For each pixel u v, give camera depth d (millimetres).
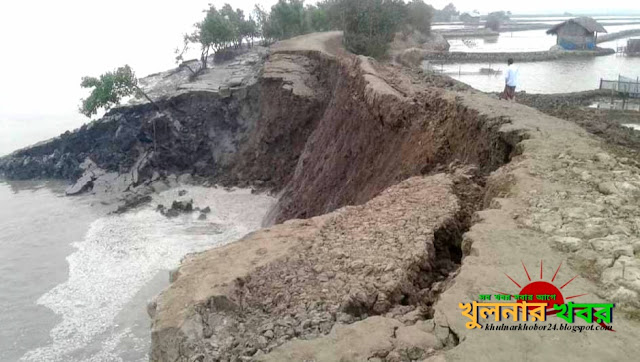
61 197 40156
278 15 65125
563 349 5758
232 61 59969
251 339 6957
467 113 16797
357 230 9922
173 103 43406
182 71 60375
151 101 43969
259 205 34812
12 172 46812
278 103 37562
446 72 48844
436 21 170125
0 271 26594
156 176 40438
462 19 165000
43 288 24609
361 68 28891
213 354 6801
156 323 7438
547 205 9336
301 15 65250
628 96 30953
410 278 8203
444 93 20109
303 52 42000
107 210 36156
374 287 7758
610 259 7375
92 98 43500
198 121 42594
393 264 8328
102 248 29188
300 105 36500
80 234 31797
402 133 21172
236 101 41719
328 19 65812
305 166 32062
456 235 9953
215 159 41469
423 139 19047
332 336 6508
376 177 21828
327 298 7676
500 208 9492
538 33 120562
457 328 6211
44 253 29000
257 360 6266
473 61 57188
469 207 11078
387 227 9875
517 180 10633
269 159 38000
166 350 7195
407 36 66500
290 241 9727
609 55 60969
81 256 28266
